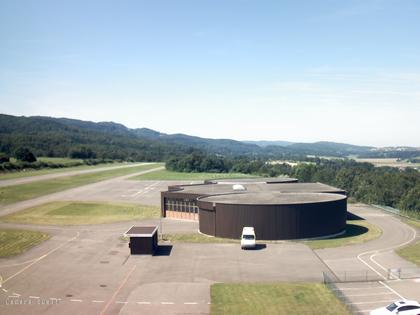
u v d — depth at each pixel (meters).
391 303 35.75
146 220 82.44
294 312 36.22
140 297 40.28
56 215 88.81
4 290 42.50
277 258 53.50
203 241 63.00
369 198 128.88
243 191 84.38
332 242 62.53
